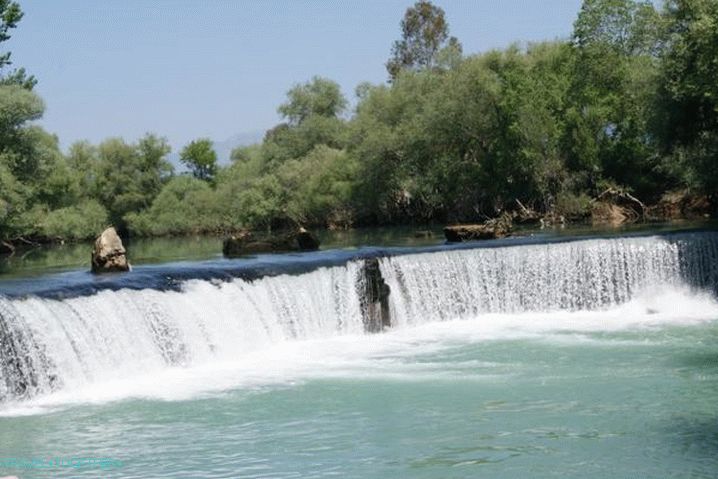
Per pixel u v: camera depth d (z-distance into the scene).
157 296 27.05
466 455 18.02
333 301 31.94
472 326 32.91
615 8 67.38
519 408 21.38
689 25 45.84
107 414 21.66
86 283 27.31
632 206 63.47
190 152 144.62
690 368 24.98
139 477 17.08
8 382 22.81
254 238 46.00
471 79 74.06
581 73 67.94
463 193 76.12
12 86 64.56
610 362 26.09
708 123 46.62
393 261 33.72
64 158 103.62
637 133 64.19
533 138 66.75
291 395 23.14
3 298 23.83
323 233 75.25
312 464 17.67
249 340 29.00
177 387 24.25
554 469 17.09
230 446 18.92
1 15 65.81
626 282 36.38
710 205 59.22
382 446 18.72
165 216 107.19
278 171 98.44
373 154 80.31
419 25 126.44
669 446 18.28
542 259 35.91
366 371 25.73
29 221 69.69
